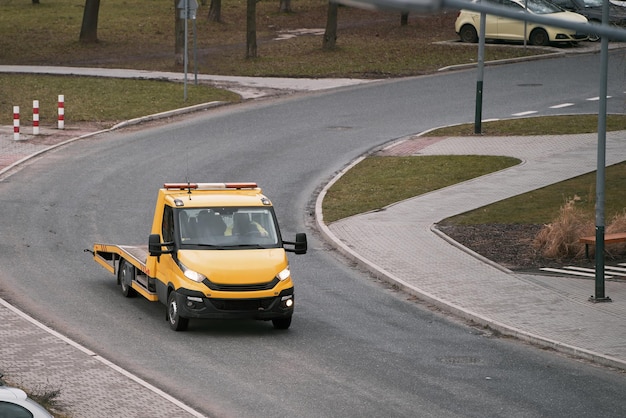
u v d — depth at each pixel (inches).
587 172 1480.1
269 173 1521.9
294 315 915.4
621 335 836.0
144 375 729.6
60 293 968.3
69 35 2955.2
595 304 936.3
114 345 807.7
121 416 610.5
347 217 1298.0
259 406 663.8
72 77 2300.7
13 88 2160.4
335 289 1007.0
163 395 656.4
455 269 1061.8
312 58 2554.1
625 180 1432.1
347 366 760.3
